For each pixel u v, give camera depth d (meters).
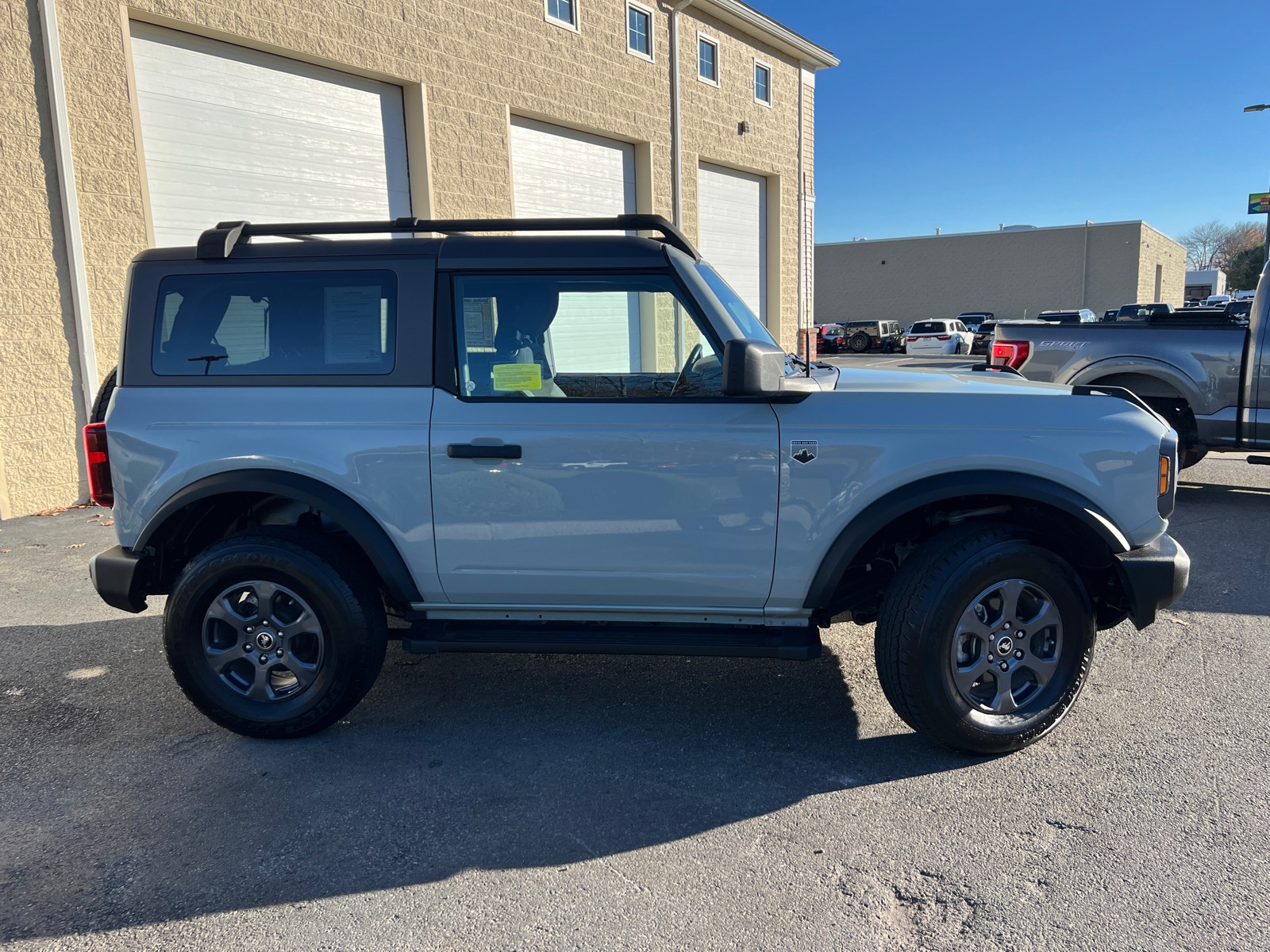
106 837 2.71
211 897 2.42
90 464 3.37
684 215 15.78
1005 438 3.00
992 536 3.00
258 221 9.09
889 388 3.20
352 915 2.34
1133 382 7.14
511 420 3.11
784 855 2.58
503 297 3.18
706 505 3.07
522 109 12.08
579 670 4.01
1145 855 2.54
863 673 3.96
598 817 2.80
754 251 18.45
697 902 2.37
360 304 3.21
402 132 10.59
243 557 3.15
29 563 5.90
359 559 3.43
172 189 8.32
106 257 7.73
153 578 3.40
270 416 3.18
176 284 3.28
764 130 17.88
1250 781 2.94
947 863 2.52
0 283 7.10
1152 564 3.02
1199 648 4.15
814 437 3.04
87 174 7.55
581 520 3.11
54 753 3.26
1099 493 3.01
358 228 3.35
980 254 52.28
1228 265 90.31
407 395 3.16
